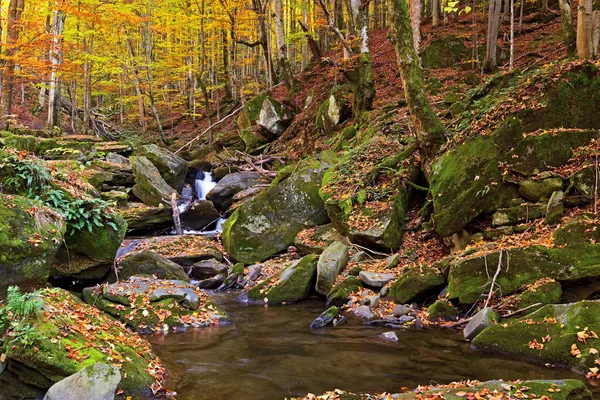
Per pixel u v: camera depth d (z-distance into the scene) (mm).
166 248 11430
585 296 6281
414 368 5219
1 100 17578
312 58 29719
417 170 10734
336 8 25297
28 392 4340
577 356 4930
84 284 7930
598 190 7438
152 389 4551
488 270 6910
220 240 12602
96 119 29438
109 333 5348
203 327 6883
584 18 10836
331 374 5098
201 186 18438
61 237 6363
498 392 3975
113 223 8000
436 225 8922
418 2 17828
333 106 17734
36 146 17031
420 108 10078
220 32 27516
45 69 17250
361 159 11930
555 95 8336
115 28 25375
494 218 8211
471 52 19359
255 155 20594
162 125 34156
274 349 5938
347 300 7988
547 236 7156
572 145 7988
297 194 11727
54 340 4523
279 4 23547
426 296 7648
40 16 18922
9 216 5785
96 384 4152
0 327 4688
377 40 26953
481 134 8922
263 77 36375
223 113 29703
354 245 10016
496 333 5676
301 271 8805
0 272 5477
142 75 30531
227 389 4695
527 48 18328
